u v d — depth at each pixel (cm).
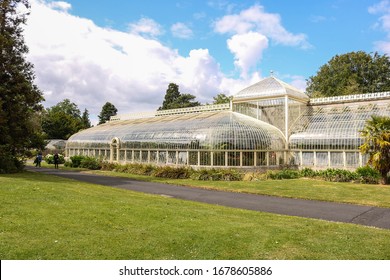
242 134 3434
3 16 3097
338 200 1925
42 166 4712
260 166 3481
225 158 3369
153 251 930
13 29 3166
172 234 1070
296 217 1466
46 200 1474
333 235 1125
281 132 3859
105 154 4766
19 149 3234
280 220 1360
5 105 3022
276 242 1029
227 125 3503
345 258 912
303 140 3666
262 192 2209
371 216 1552
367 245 1020
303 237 1090
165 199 1839
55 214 1241
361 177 2731
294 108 4047
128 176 3266
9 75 3095
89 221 1174
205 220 1270
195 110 4856
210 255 921
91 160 4394
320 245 1012
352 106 3906
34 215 1208
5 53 3070
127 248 941
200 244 994
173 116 4497
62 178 2823
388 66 6531
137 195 1953
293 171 3191
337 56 6862
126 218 1242
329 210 1681
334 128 3556
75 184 2308
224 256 919
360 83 6600
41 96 3328
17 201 1408
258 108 4203
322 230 1192
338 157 3434
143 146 4059
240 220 1307
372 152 2672
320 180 2861
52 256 864
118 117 6106
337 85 6706
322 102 4144
